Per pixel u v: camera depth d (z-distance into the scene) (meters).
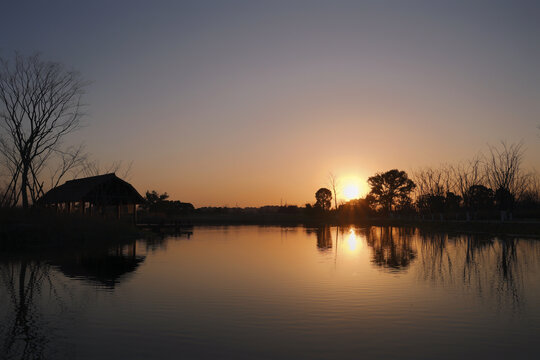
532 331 9.41
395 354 7.96
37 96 37.81
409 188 98.19
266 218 106.19
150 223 63.25
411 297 12.91
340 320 10.30
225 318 10.49
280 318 10.47
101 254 26.05
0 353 8.03
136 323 10.07
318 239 40.53
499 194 48.66
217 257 24.27
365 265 20.45
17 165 37.41
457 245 31.31
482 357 7.80
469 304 11.99
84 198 42.94
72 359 7.71
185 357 7.76
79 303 12.18
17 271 18.66
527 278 16.39
